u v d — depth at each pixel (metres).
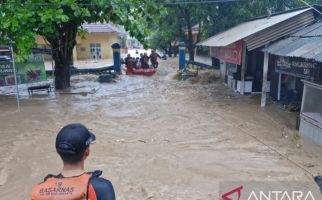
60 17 12.70
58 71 18.67
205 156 8.12
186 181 6.72
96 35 39.03
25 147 8.91
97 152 8.47
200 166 7.49
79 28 21.05
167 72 27.34
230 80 18.59
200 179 6.80
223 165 7.52
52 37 15.79
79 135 2.26
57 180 2.23
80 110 13.48
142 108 13.76
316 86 9.06
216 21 24.97
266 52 13.14
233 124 11.00
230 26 24.64
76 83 21.47
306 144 8.89
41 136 9.91
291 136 9.62
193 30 36.47
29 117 12.29
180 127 10.79
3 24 12.34
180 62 26.59
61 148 2.22
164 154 8.30
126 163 7.71
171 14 26.88
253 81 16.31
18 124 11.30
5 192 6.39
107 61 36.81
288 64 11.62
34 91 18.22
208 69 25.77
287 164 7.52
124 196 6.11
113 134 10.11
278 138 9.48
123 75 25.58
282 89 14.40
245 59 16.53
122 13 13.98
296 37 12.72
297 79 13.90
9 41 13.65
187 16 27.12
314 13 13.70
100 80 21.86
